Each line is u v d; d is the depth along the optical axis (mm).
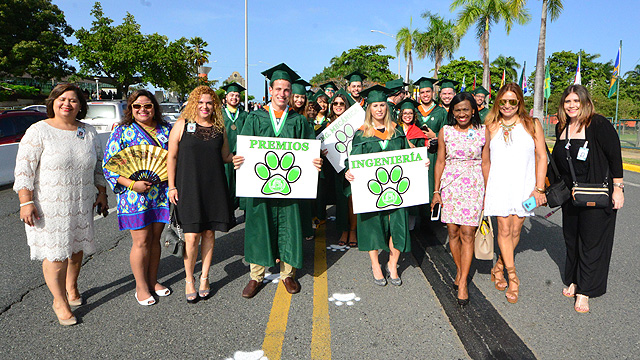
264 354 2686
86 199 3102
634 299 3438
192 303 3434
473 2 25359
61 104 2914
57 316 3098
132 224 3195
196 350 2730
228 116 5969
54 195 2877
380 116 3852
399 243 3707
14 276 3934
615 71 18828
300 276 4062
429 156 5309
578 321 3080
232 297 3555
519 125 3424
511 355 2648
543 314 3197
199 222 3275
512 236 3525
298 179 3592
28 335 2906
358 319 3164
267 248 3518
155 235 3492
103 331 2969
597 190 3100
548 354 2658
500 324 3035
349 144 5020
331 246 5023
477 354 2666
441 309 3334
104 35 28406
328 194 5910
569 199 3311
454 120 3533
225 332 2961
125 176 3164
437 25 37094
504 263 3607
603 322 3061
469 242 3389
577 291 3281
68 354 2678
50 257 2883
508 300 3430
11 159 8227
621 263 4270
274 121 3717
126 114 3318
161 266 4297
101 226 5719
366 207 3715
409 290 3715
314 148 3605
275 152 3551
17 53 31250
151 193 3291
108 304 3393
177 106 17797
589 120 3197
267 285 3844
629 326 2994
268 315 3223
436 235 5453
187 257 3373
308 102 5688
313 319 3162
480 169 3434
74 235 3020
